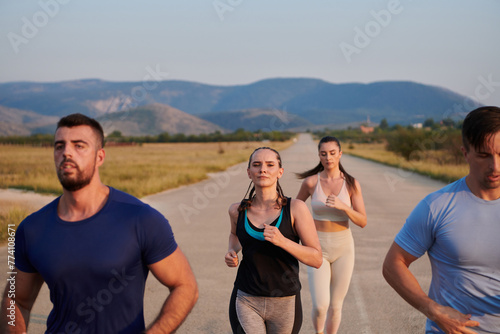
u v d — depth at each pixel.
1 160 50.81
